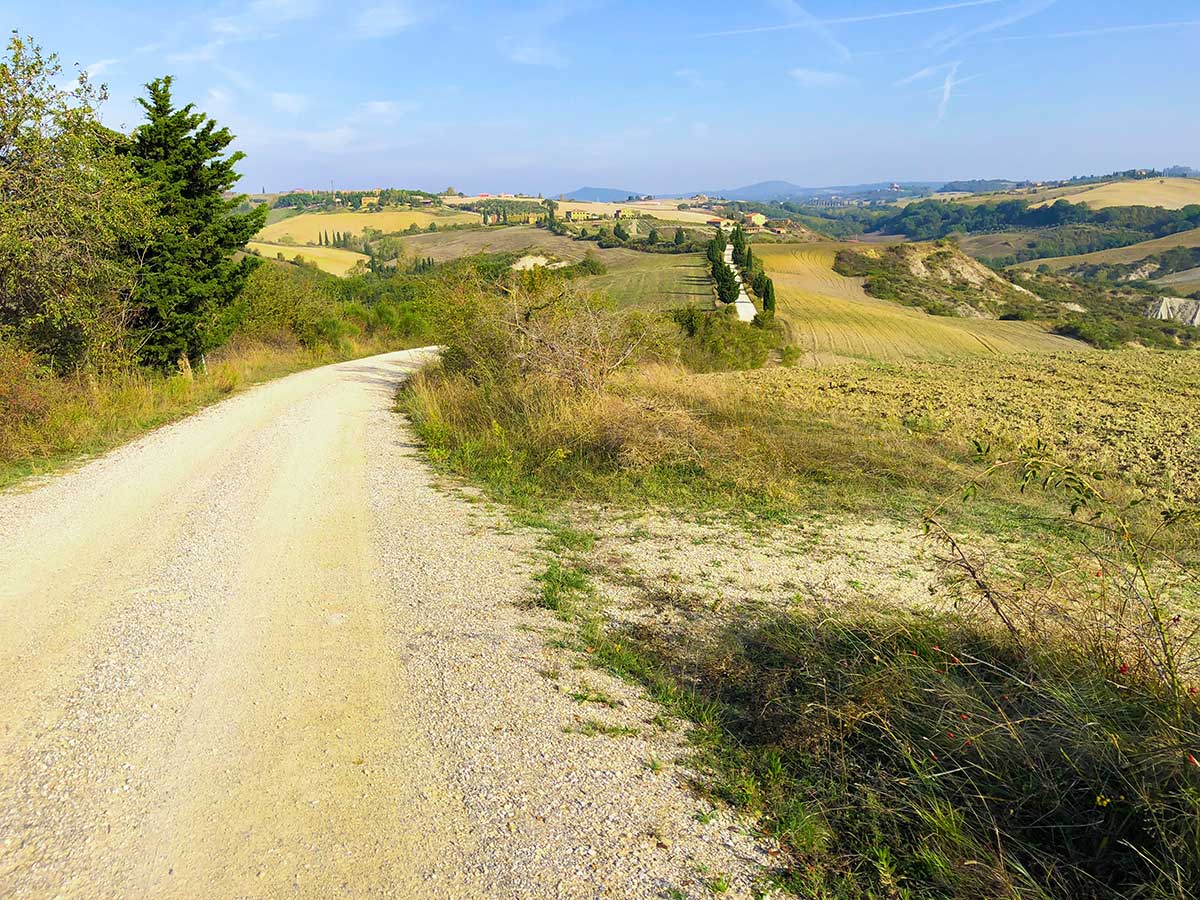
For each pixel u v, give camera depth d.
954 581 5.09
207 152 15.88
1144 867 2.57
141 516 6.91
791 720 3.61
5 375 9.88
